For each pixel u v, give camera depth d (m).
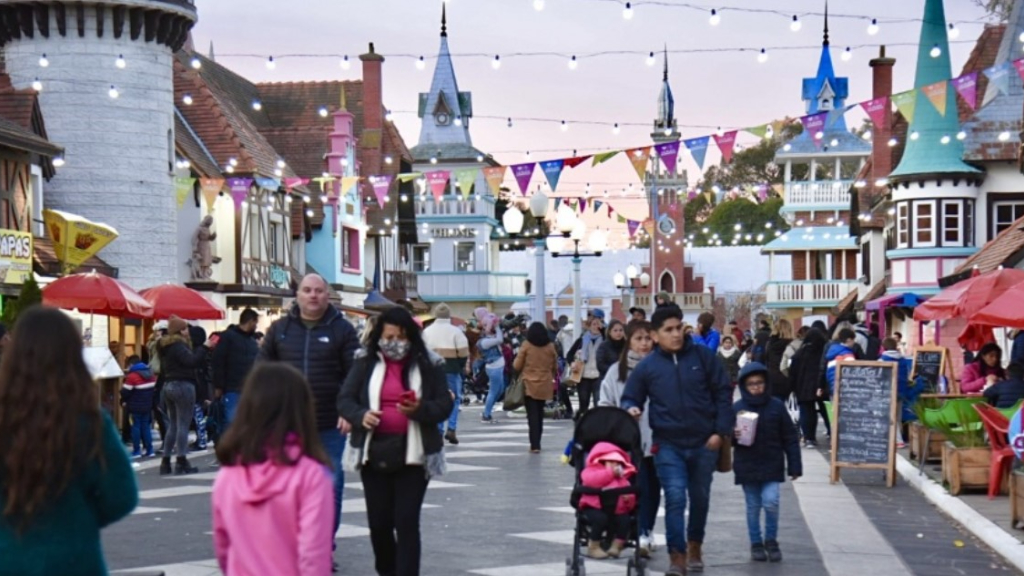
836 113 20.92
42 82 36.44
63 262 29.03
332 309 11.12
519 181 24.36
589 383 22.95
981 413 15.34
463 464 19.69
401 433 9.66
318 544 5.80
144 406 21.14
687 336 11.12
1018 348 21.28
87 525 5.40
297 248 53.56
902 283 43.94
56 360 5.38
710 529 13.62
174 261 38.50
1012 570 11.33
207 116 44.62
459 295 75.31
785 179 73.56
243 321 19.02
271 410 5.89
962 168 42.84
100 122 36.62
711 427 10.95
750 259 101.62
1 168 30.16
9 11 36.22
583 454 10.73
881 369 17.56
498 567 11.22
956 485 15.48
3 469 5.29
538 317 30.22
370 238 63.78
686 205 112.94
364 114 63.66
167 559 11.62
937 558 11.92
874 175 55.06
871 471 19.22
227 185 40.75
